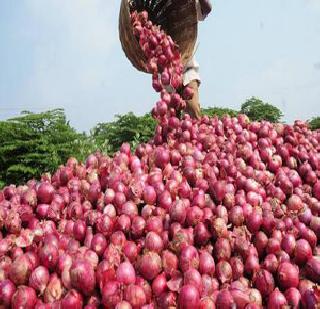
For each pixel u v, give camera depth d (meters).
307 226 2.54
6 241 2.32
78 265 1.91
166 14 5.51
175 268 2.07
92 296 1.93
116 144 20.38
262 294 2.02
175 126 3.88
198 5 5.55
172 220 2.39
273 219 2.39
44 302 1.96
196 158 3.40
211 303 1.84
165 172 3.03
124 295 1.88
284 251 2.25
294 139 3.75
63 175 3.11
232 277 2.12
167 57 4.82
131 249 2.21
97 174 3.01
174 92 4.74
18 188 3.15
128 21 4.72
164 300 1.92
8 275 2.06
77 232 2.41
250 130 3.90
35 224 2.59
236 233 2.36
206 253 2.12
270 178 3.22
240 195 2.68
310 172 3.24
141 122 20.31
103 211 2.53
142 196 2.62
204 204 2.61
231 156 3.31
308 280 2.06
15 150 12.26
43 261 2.10
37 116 12.55
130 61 5.15
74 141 12.80
